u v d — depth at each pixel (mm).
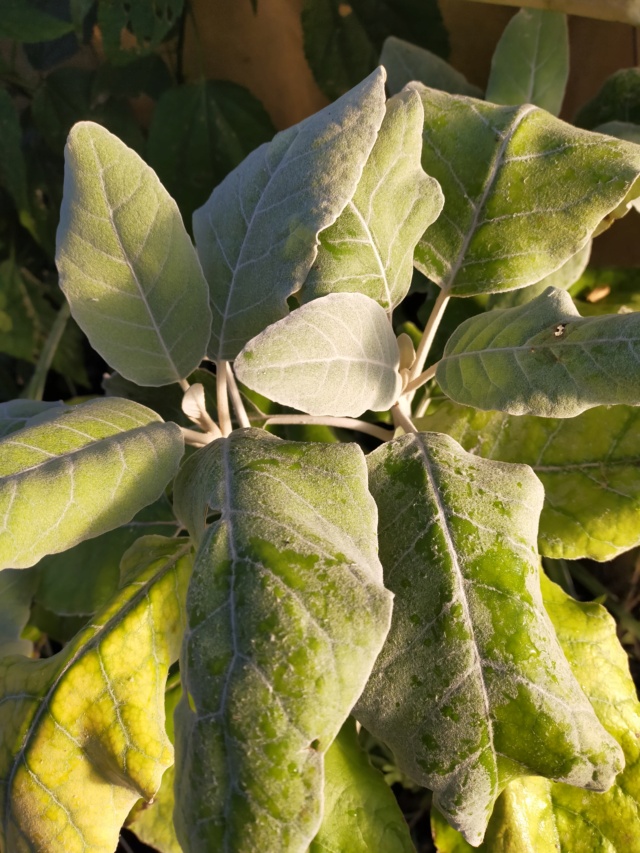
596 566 415
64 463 210
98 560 349
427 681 213
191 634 187
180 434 242
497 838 271
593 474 295
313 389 210
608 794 272
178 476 264
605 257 416
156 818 299
